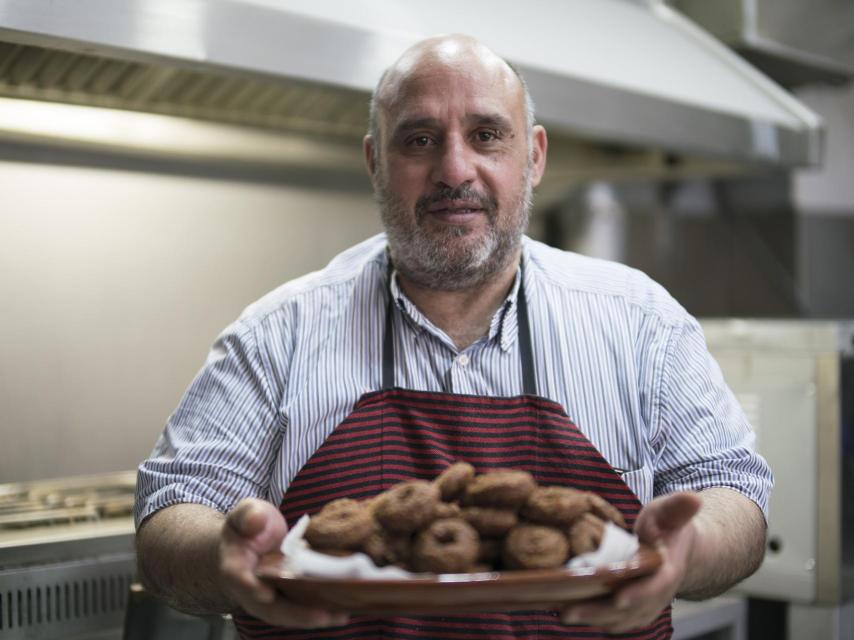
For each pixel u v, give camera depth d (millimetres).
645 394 1290
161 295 2275
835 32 3219
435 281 1259
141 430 2260
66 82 1843
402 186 1242
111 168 2166
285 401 1283
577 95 2080
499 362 1287
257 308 1360
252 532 906
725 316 3533
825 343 2059
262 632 1180
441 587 801
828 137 3822
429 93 1221
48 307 2098
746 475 1239
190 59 1544
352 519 924
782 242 3689
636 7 2805
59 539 1568
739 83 2670
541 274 1351
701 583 1084
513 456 1225
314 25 1686
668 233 3354
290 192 2494
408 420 1234
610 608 869
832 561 2041
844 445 2062
